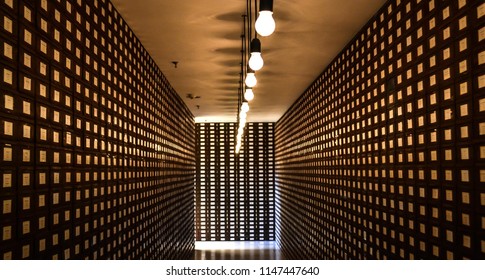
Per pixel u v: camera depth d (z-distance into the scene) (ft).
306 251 32.50
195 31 18.94
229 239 59.47
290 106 42.70
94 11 13.65
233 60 24.09
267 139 59.11
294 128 39.83
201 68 26.09
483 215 9.46
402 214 13.98
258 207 59.31
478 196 9.66
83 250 12.37
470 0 9.96
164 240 27.76
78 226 12.00
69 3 11.51
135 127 19.33
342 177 21.86
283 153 48.70
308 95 32.19
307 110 32.55
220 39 20.12
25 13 9.09
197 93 35.01
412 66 13.21
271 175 59.11
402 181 13.98
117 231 15.97
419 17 12.69
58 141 10.72
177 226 35.06
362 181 18.42
